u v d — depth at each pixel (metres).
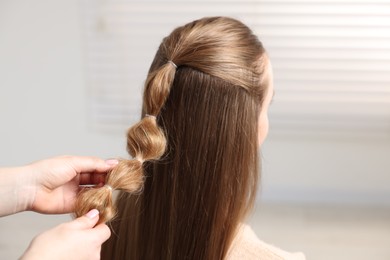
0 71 1.52
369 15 1.36
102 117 1.56
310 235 1.53
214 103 0.61
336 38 1.39
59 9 1.44
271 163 1.57
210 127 0.62
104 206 0.56
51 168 0.68
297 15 1.38
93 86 1.52
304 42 1.41
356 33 1.38
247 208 0.68
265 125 0.71
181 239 0.67
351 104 1.48
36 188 0.69
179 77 0.62
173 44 0.63
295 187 1.59
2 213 0.68
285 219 1.57
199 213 0.65
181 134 0.63
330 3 1.36
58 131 1.59
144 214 0.69
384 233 1.51
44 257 0.48
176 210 0.66
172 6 1.41
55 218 1.62
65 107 1.56
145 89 0.62
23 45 1.48
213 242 0.66
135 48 1.47
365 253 1.47
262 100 0.67
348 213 1.57
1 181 0.67
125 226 0.73
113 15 1.43
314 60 1.42
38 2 1.44
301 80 1.45
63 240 0.50
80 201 0.57
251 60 0.62
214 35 0.61
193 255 0.66
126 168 0.58
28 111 1.57
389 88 1.44
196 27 0.63
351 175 1.57
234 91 0.61
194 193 0.65
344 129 1.51
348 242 1.50
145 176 0.67
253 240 0.69
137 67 1.49
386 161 1.54
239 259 0.67
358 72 1.43
